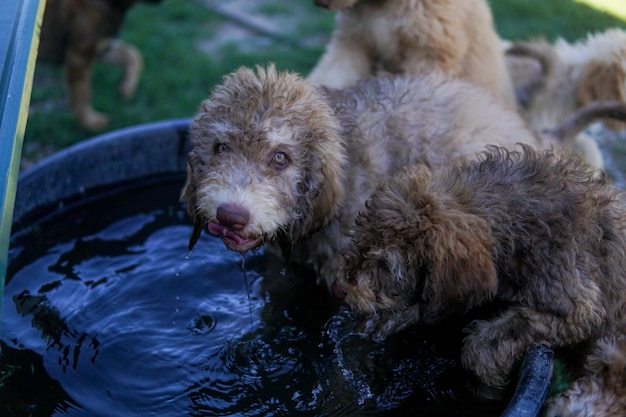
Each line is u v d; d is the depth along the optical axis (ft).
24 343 3.52
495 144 3.95
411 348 3.52
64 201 4.33
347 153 3.69
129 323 3.66
